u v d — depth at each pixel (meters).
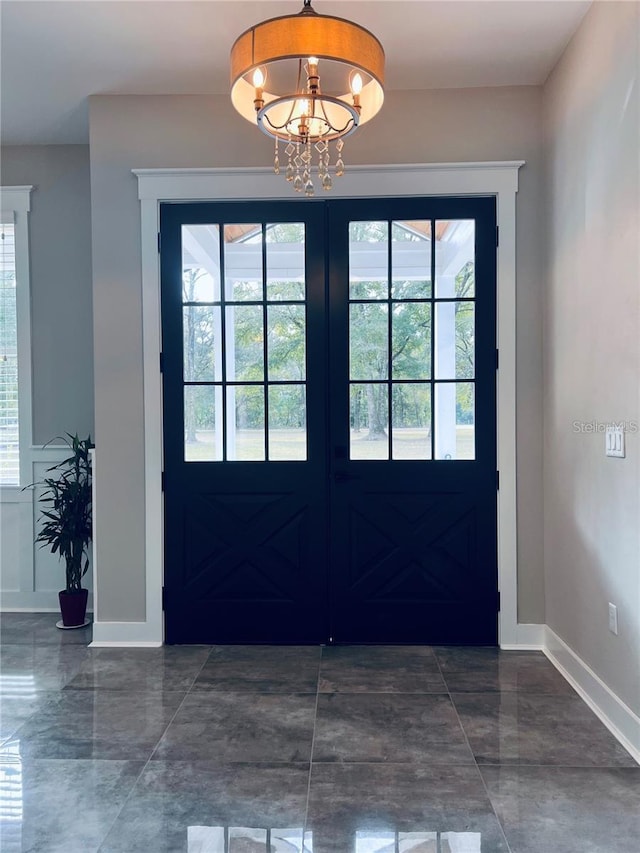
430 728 2.60
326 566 3.59
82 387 4.23
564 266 3.14
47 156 4.23
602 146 2.65
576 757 2.37
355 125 2.28
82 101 3.65
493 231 3.51
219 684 3.06
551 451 3.38
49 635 3.81
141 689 3.00
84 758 2.38
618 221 2.50
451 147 3.52
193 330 3.61
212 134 3.58
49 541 3.92
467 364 3.55
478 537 3.54
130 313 3.61
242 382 3.60
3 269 4.26
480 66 3.29
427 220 3.54
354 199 3.55
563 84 3.15
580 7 2.79
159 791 2.16
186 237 3.60
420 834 1.92
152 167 3.59
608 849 1.85
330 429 3.58
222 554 3.62
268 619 3.60
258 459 3.61
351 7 2.79
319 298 3.57
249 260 3.59
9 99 3.62
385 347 3.57
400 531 3.57
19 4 2.76
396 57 3.20
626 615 2.46
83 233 4.22
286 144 3.55
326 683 3.06
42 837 1.92
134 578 3.63
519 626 3.53
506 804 2.08
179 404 3.61
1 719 2.71
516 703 2.83
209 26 2.94
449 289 3.55
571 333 3.05
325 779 2.23
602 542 2.69
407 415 3.57
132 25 2.93
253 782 2.21
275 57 1.99
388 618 3.57
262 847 1.86
